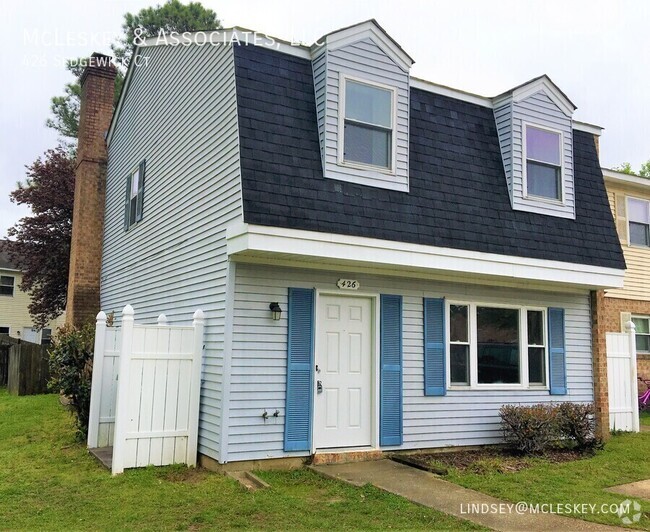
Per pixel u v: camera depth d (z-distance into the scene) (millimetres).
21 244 20984
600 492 6629
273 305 7711
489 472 7492
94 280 15141
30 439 9727
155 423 7652
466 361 9477
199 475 7227
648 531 5289
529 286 10078
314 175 7688
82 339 9922
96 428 9008
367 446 8344
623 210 15477
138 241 12062
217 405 7480
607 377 11242
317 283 8164
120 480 6941
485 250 8812
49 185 20844
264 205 7102
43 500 6184
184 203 9492
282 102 7852
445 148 9188
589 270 9938
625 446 9812
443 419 9016
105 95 15898
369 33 8508
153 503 6016
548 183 10172
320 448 7992
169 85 10820
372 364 8539
